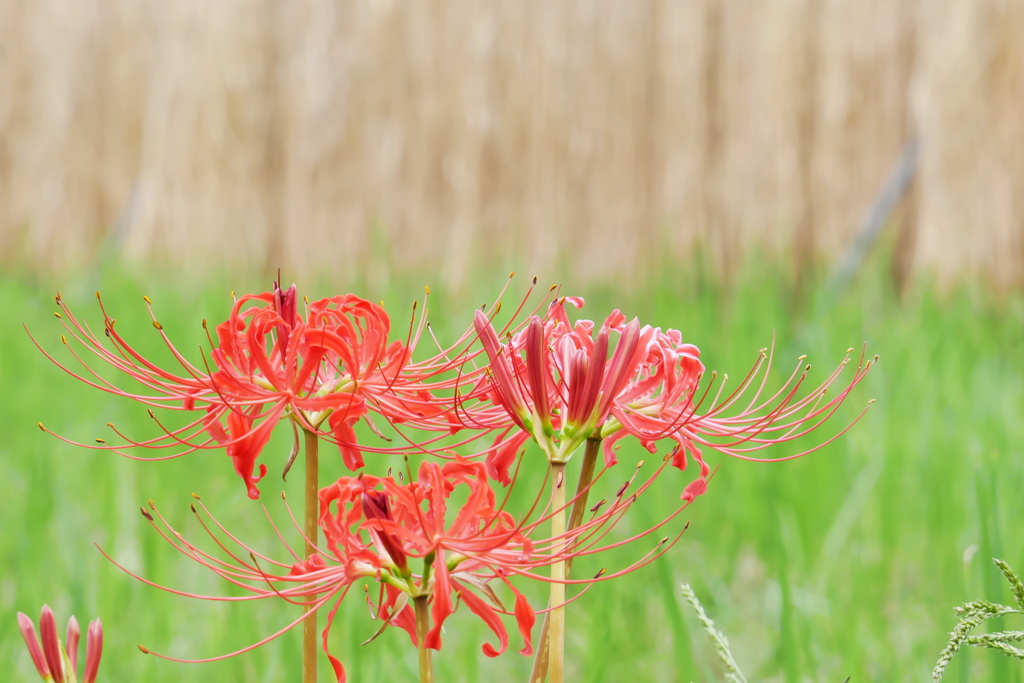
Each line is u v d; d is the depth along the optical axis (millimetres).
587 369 1333
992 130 6945
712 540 3611
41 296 7129
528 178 7672
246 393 1359
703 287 6164
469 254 7352
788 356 4703
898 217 7195
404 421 1438
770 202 7117
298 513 3609
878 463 3619
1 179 11047
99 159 10672
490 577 1325
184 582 3326
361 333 1461
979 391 4254
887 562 3236
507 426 1461
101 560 2900
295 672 2365
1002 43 6891
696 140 7305
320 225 8258
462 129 7758
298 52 8469
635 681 2721
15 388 5074
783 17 7156
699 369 1446
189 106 8836
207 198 8773
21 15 10852
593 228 7598
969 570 2641
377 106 8086
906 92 7211
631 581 3002
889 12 7176
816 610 2857
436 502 1267
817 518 3463
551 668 1323
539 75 7652
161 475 3807
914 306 6254
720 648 1556
